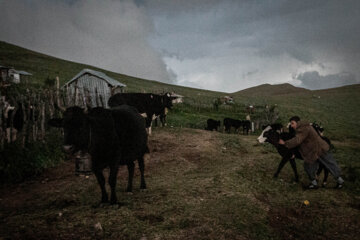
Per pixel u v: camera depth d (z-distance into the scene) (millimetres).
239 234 3539
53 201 4488
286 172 7312
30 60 64938
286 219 4305
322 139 5770
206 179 5887
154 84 79688
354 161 9320
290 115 40406
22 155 6566
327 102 65625
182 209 4145
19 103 8281
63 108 3379
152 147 9266
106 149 3721
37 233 3268
